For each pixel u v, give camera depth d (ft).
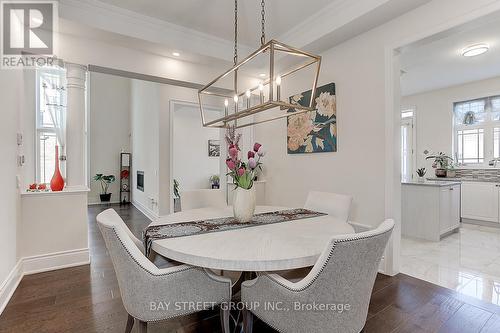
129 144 27.04
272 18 9.91
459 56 12.96
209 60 11.76
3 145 7.08
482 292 7.68
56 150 10.10
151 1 8.79
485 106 16.98
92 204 24.94
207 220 6.75
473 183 16.33
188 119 28.50
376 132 9.10
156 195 16.67
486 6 6.57
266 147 14.24
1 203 6.86
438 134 18.75
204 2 8.84
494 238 13.25
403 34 8.30
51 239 9.30
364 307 4.23
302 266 4.28
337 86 10.44
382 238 3.93
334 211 8.07
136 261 4.36
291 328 4.09
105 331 5.83
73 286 7.98
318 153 11.27
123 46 10.38
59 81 11.16
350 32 9.42
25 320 6.24
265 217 7.09
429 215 12.92
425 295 7.52
